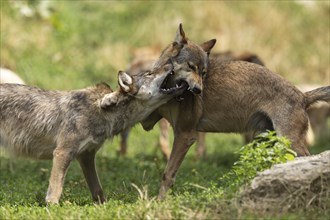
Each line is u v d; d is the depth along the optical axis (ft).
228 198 31.01
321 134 64.39
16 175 46.24
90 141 36.60
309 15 92.53
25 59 75.46
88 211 31.96
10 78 54.75
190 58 39.37
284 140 33.83
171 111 39.75
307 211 29.89
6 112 37.50
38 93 37.65
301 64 85.15
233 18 88.22
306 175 30.45
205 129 40.68
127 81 36.60
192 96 39.45
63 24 83.51
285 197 30.32
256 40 85.46
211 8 89.30
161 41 83.66
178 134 39.70
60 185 35.70
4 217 31.58
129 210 31.12
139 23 86.69
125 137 55.98
